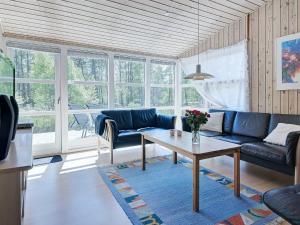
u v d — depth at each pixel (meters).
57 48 4.18
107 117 4.02
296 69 3.28
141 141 3.71
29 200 2.38
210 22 4.15
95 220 2.02
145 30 4.16
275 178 2.95
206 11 3.74
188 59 5.30
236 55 4.16
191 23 4.11
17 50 3.88
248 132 3.66
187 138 2.99
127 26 3.93
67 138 4.34
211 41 4.72
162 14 3.67
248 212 2.12
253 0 3.55
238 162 2.47
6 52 3.73
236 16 4.02
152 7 3.44
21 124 2.57
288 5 3.36
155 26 4.05
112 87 4.82
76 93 4.46
